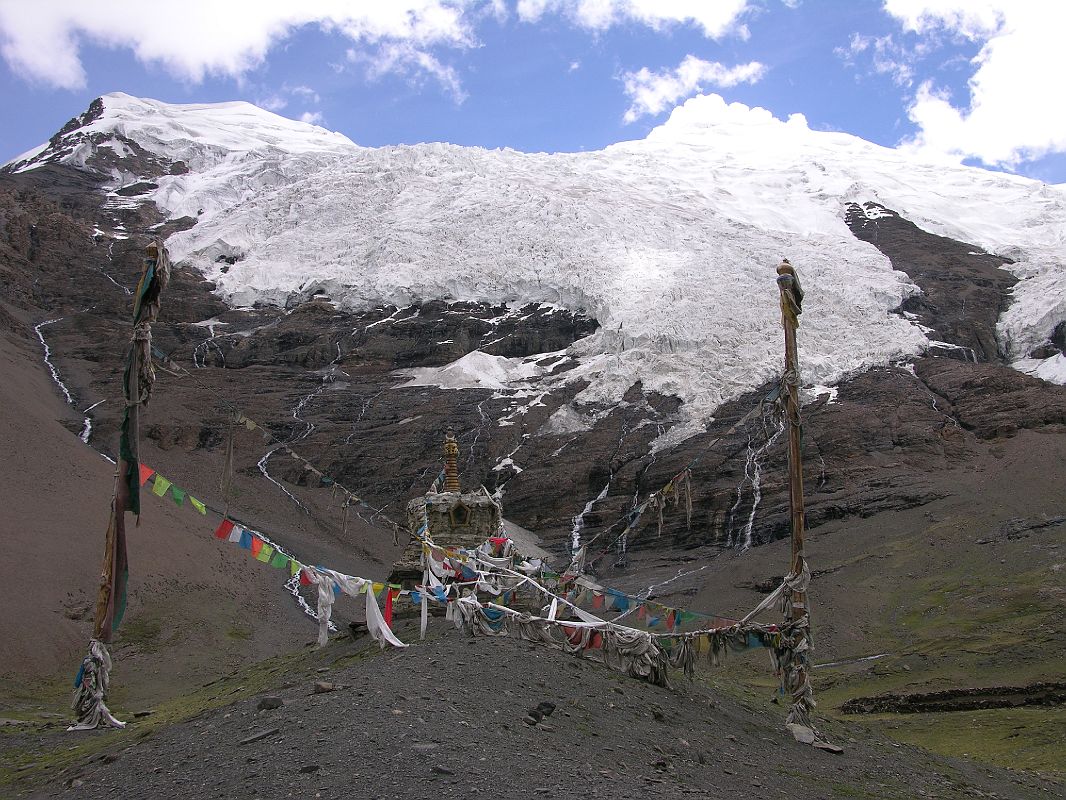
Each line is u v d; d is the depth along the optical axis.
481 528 37.56
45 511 57.22
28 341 98.62
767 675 49.53
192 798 17.58
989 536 63.84
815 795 22.97
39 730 31.41
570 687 26.28
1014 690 44.62
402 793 17.02
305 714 21.06
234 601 57.00
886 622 57.09
